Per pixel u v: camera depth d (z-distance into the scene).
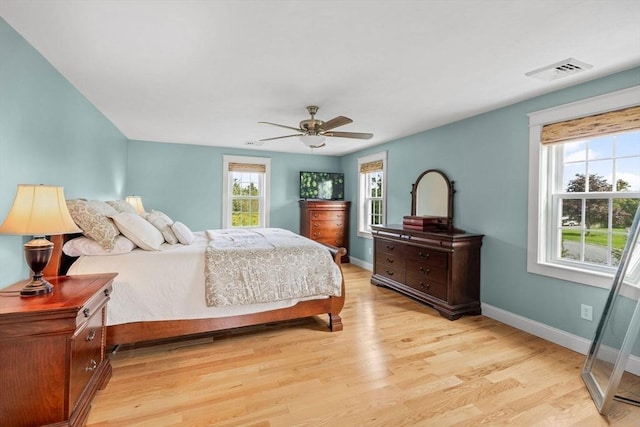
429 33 1.81
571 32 1.79
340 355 2.42
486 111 3.34
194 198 5.39
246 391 1.95
